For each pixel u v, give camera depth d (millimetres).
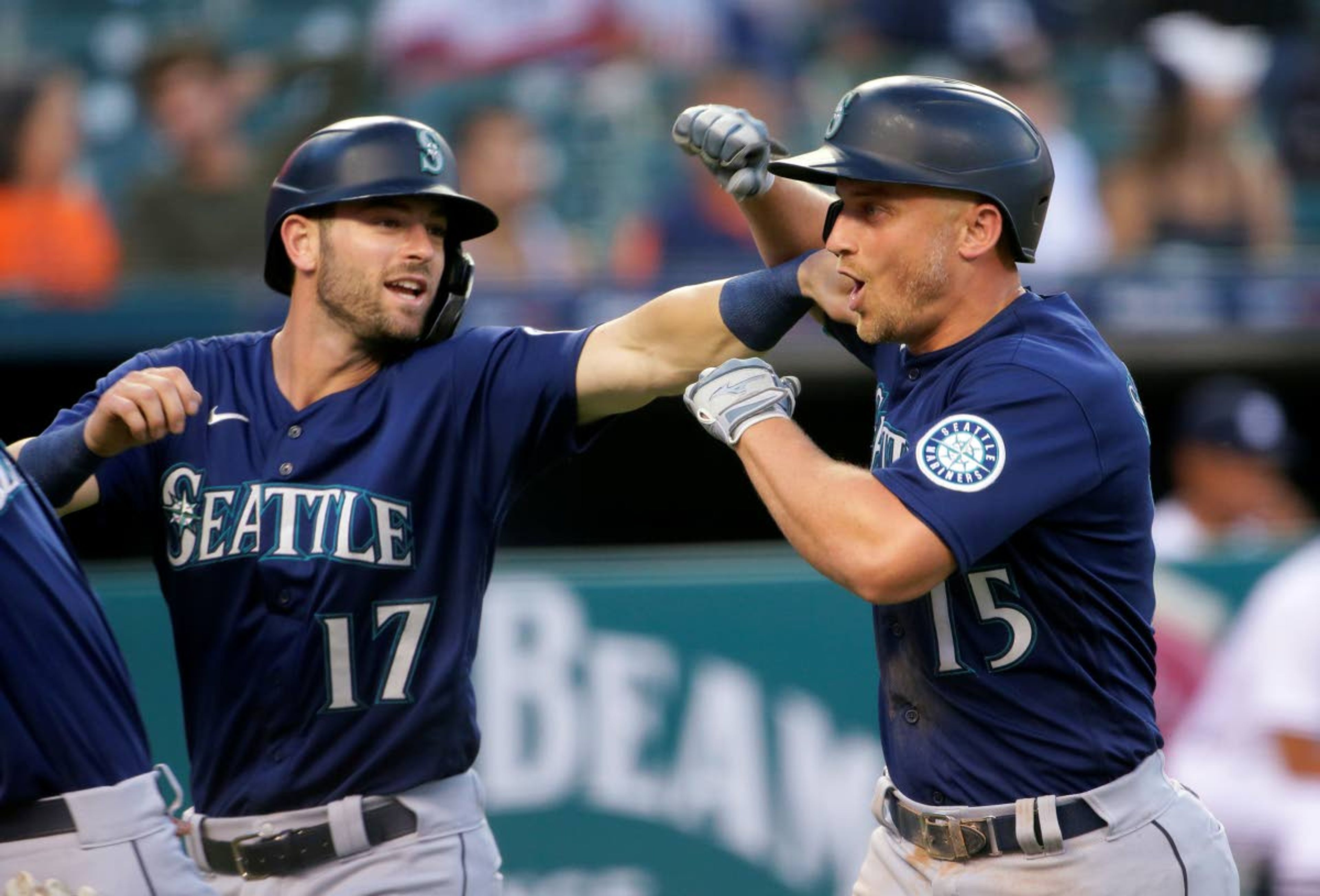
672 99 30125
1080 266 26859
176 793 12062
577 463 29531
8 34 29875
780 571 19547
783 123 30406
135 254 28203
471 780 12086
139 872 10500
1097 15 31672
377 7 30609
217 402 11844
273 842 11539
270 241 11945
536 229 28531
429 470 11570
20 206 28016
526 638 19172
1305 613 19406
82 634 10523
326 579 11281
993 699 10680
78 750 10383
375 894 11477
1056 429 10203
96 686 10531
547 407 11688
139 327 25688
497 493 11773
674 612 19344
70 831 10359
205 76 29031
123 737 10648
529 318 26062
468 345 11828
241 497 11531
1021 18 31328
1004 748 10734
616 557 28922
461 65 30125
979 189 10352
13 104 28781
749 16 30656
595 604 19281
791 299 11375
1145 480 10789
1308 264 27609
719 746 19219
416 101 30031
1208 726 19484
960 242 10531
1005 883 10820
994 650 10602
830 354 26219
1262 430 23734
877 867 11734
